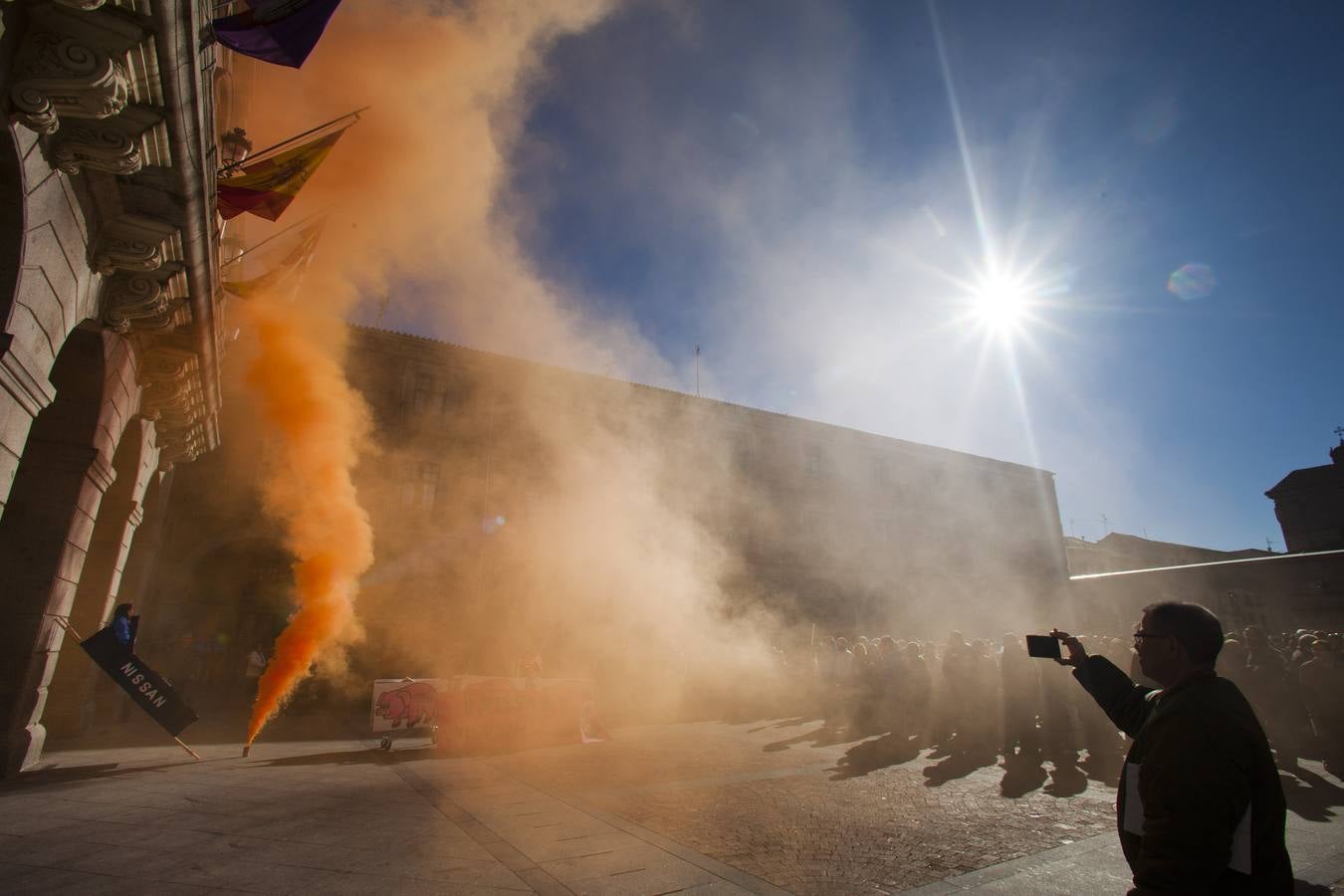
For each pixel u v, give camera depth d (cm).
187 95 484
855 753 937
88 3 393
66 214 521
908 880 429
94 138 478
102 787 650
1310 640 1001
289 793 643
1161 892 157
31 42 410
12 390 493
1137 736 194
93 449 749
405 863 439
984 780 754
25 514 722
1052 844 510
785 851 487
